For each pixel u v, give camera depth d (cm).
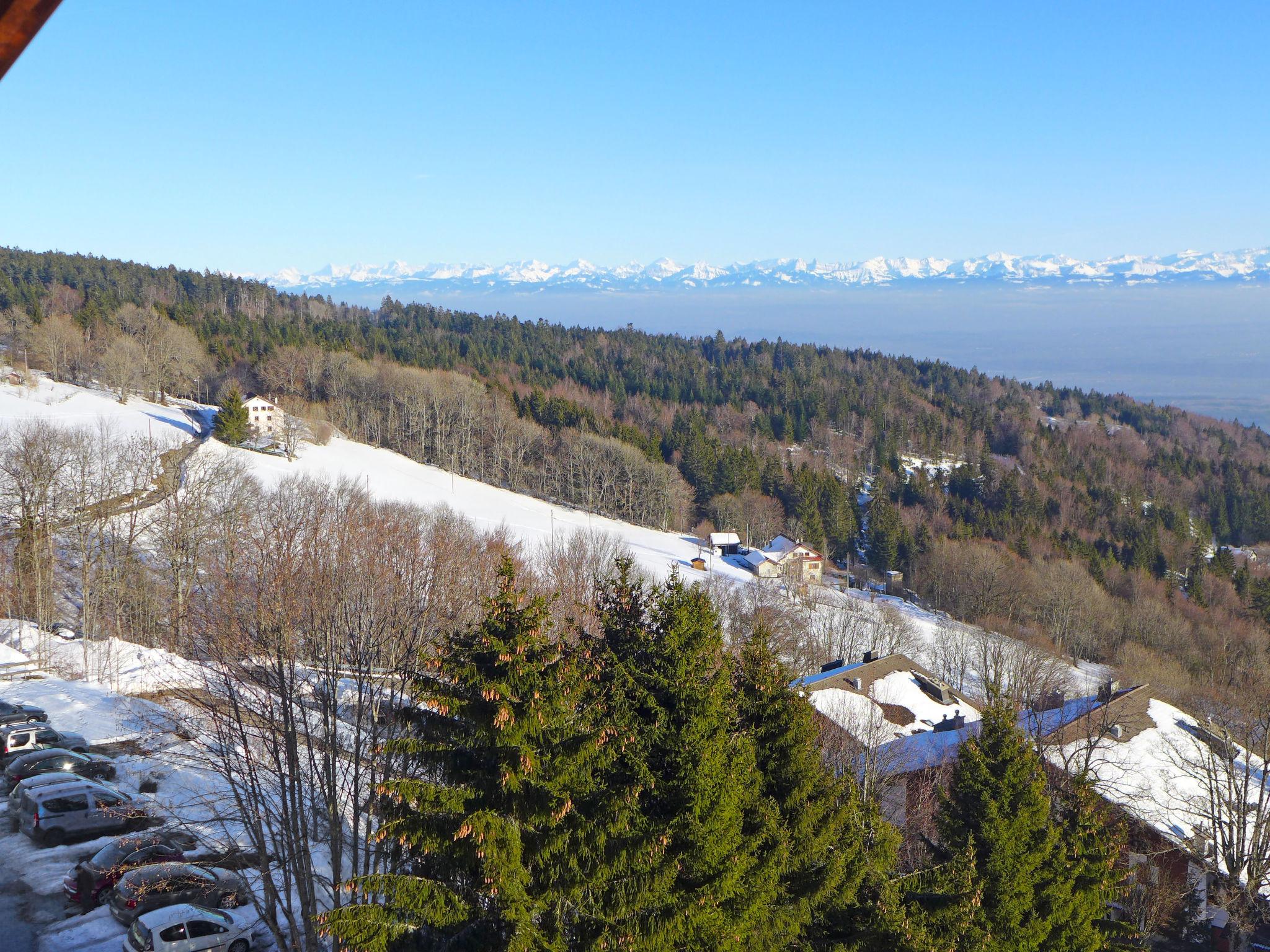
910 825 3195
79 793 2308
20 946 1852
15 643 4253
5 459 5659
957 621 9156
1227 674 7662
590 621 3725
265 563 2453
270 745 1984
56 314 13850
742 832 1611
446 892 1260
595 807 1329
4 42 259
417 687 1334
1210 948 3050
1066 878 2075
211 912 1903
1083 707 4066
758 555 9994
